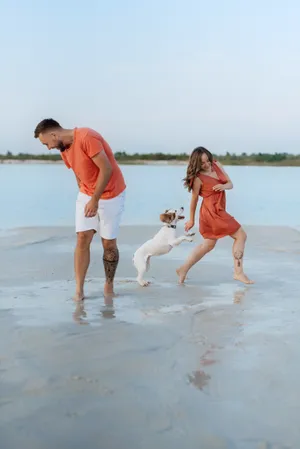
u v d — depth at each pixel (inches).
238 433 116.1
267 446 111.3
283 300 228.1
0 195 757.3
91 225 228.4
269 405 128.3
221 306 217.6
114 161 235.0
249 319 198.5
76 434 115.3
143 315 203.6
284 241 395.2
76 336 177.2
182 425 119.1
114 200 232.2
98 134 227.1
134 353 161.8
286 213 588.7
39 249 354.9
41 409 125.6
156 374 146.0
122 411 125.0
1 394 133.1
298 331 183.9
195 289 249.6
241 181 1136.2
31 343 169.9
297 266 306.2
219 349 165.6
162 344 169.9
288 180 1182.3
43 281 263.4
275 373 146.9
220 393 134.5
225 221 258.2
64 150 227.9
